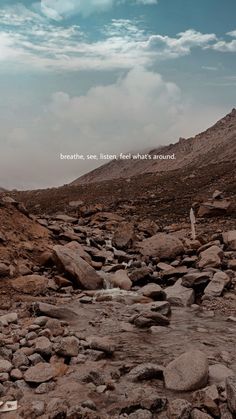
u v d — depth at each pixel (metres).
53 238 20.25
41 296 13.72
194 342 9.87
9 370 7.73
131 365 8.34
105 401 6.92
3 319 10.62
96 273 15.62
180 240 20.78
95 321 11.31
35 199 76.31
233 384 6.70
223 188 50.53
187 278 14.41
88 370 7.81
